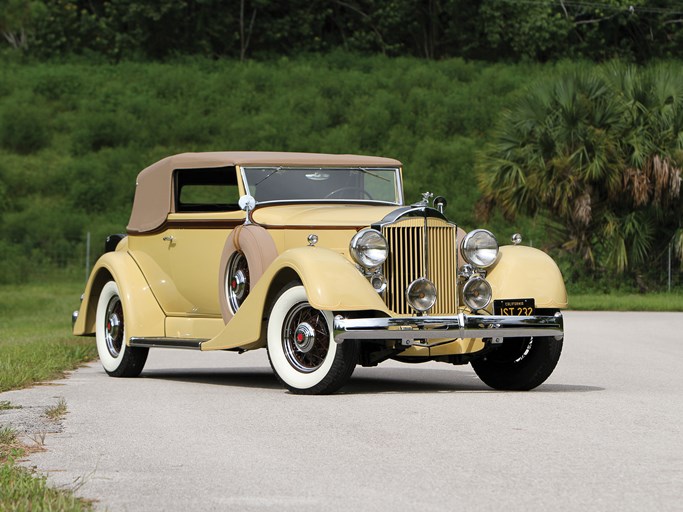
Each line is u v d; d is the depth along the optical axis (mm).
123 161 53594
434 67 71125
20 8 29500
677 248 37250
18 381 13023
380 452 7906
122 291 14367
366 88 64812
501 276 12078
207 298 13461
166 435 8812
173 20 74500
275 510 6102
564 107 36719
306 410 10219
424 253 11750
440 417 9680
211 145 55656
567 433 8750
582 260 38000
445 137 58031
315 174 13703
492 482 6809
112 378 14344
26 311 30297
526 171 36969
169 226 14016
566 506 6137
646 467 7285
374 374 14617
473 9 79312
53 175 51719
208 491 6629
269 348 11844
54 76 64375
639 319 27484
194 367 16266
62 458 7809
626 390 12289
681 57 80438
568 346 19234
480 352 12242
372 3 80688
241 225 12727
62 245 44531
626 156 36688
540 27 77312
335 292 11070
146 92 63875
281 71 69188
